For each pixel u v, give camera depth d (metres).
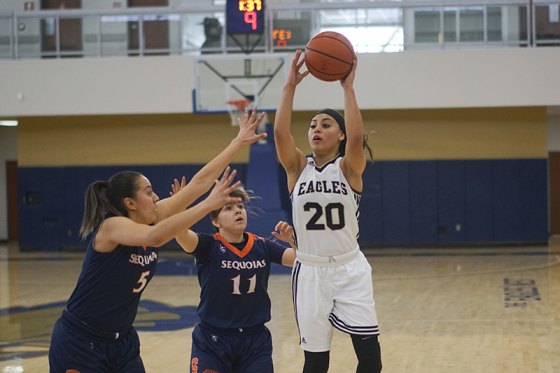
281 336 9.17
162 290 13.52
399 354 8.13
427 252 19.45
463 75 18.91
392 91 19.09
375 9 19.11
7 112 20.09
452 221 20.84
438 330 9.48
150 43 19.88
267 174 16.09
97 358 4.54
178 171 21.47
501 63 18.81
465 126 20.84
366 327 5.02
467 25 19.00
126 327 4.66
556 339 8.74
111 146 21.94
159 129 21.78
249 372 5.14
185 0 21.72
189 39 19.69
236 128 21.50
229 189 4.18
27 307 11.96
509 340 8.76
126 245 4.43
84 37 20.03
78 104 19.89
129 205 4.56
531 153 20.69
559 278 14.01
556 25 18.83
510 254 18.48
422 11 19.05
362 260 5.20
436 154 20.95
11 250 22.22
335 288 5.10
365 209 21.08
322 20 19.03
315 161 5.32
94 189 4.59
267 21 18.95
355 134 5.01
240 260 5.24
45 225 21.97
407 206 20.94
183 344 8.90
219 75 17.03
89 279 4.48
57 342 4.54
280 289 13.27
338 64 5.16
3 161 25.19
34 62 19.97
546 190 20.58
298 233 5.19
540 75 18.70
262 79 16.95
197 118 21.64
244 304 5.23
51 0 22.06
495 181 20.73
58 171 21.95
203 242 5.25
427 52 18.98
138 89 19.70
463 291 12.79
